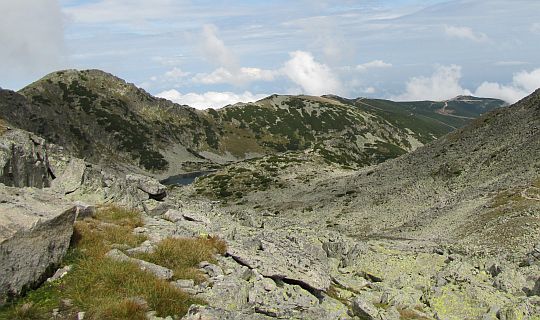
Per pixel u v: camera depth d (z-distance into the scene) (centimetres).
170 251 1805
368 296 2297
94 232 1880
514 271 2861
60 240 1579
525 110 10969
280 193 13638
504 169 8688
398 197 9656
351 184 12400
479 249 4519
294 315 1536
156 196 3194
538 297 2273
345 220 8900
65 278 1498
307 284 1964
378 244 4497
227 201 13725
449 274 2773
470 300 2252
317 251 2945
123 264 1565
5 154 2672
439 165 10694
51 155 3203
